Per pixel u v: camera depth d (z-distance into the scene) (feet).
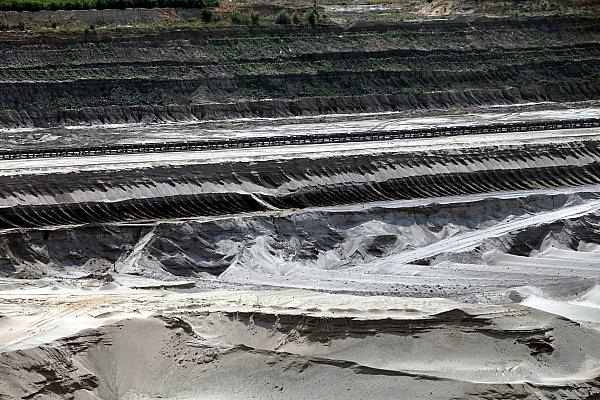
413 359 185.47
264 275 237.25
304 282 233.14
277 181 271.08
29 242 234.79
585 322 205.16
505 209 271.08
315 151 286.05
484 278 238.68
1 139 311.06
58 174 254.68
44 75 345.92
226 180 266.57
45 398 168.04
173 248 240.94
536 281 237.45
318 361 177.37
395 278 236.84
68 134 319.68
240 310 196.13
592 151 301.63
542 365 186.70
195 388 176.65
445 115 354.13
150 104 347.77
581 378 183.01
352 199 272.31
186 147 289.94
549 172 292.81
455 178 284.20
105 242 239.71
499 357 186.50
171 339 183.11
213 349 180.75
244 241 246.47
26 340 180.14
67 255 236.63
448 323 190.60
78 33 361.71
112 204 253.85
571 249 260.42
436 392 173.37
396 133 307.17
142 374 179.52
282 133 319.88
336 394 173.37
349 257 248.52
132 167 262.06
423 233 259.39
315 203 268.82
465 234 261.03
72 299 206.08
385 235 253.65
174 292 217.97
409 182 279.49
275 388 174.81
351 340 187.73
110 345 182.19
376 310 198.90
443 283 234.79
